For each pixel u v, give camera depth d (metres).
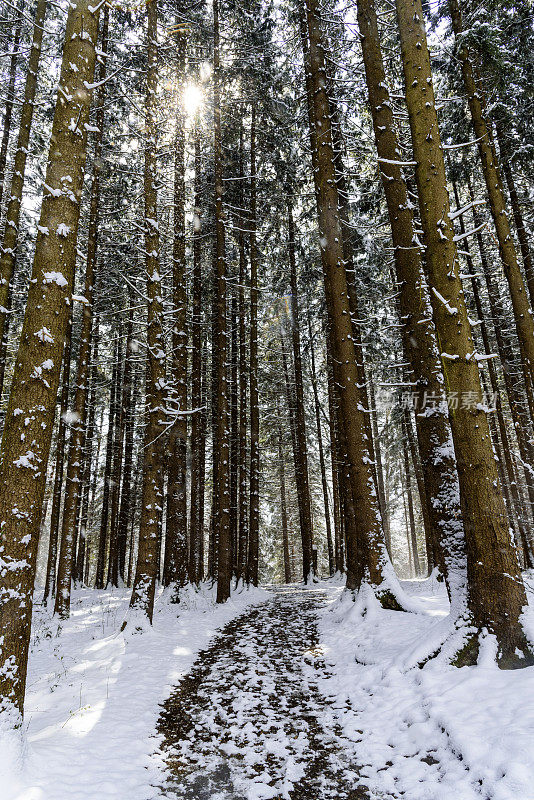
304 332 25.84
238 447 19.70
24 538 4.21
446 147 6.54
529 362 11.80
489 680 4.54
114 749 4.41
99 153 13.21
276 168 17.00
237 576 18.39
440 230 6.04
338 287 10.45
